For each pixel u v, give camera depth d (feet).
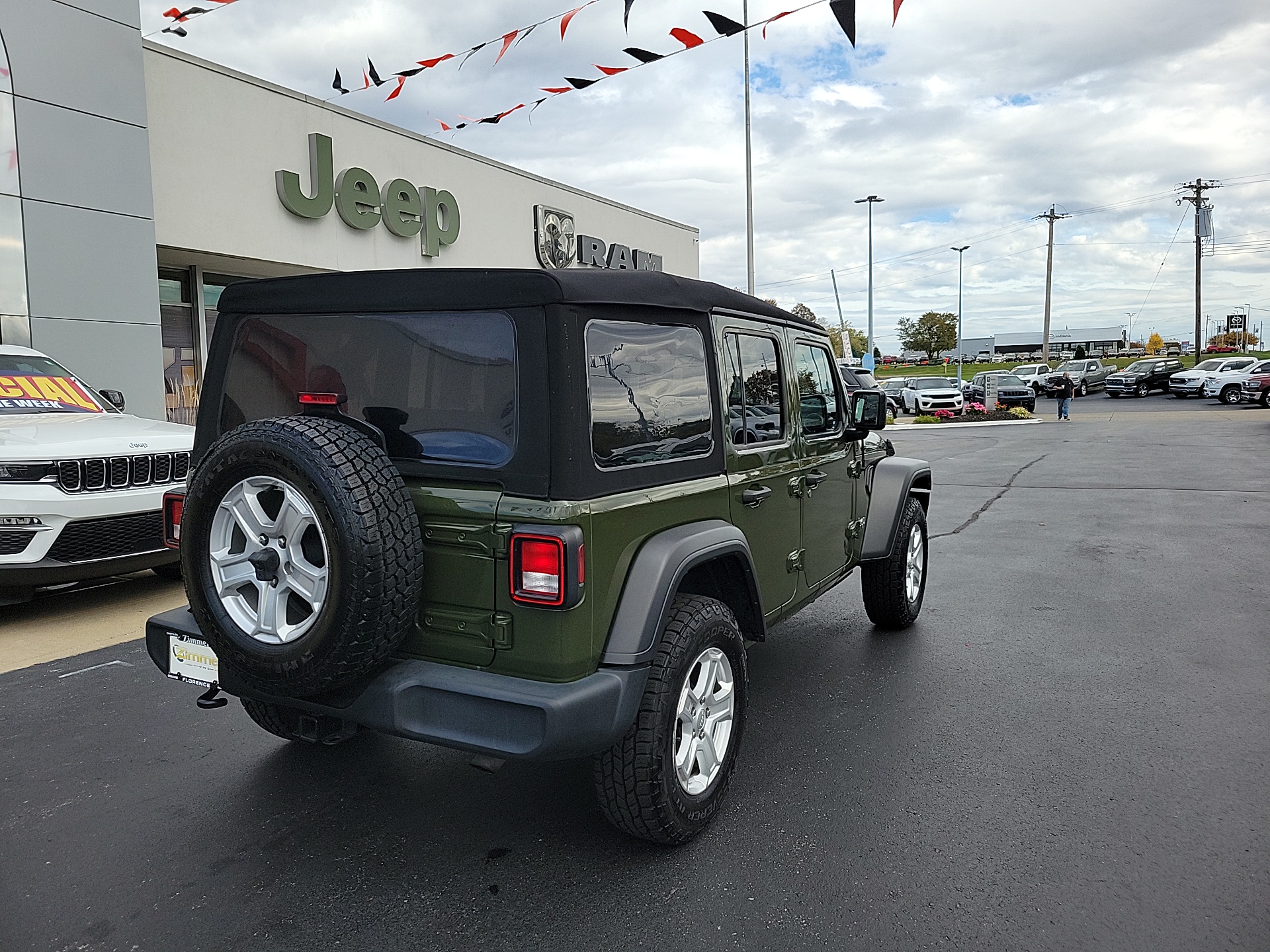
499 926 8.63
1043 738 13.10
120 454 19.70
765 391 12.66
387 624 8.50
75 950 8.30
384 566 8.32
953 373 260.83
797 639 18.42
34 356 23.90
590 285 8.93
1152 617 19.62
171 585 23.17
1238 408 110.22
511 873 9.60
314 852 10.07
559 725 8.36
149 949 8.32
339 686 8.77
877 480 17.85
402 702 8.83
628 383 9.57
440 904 9.02
